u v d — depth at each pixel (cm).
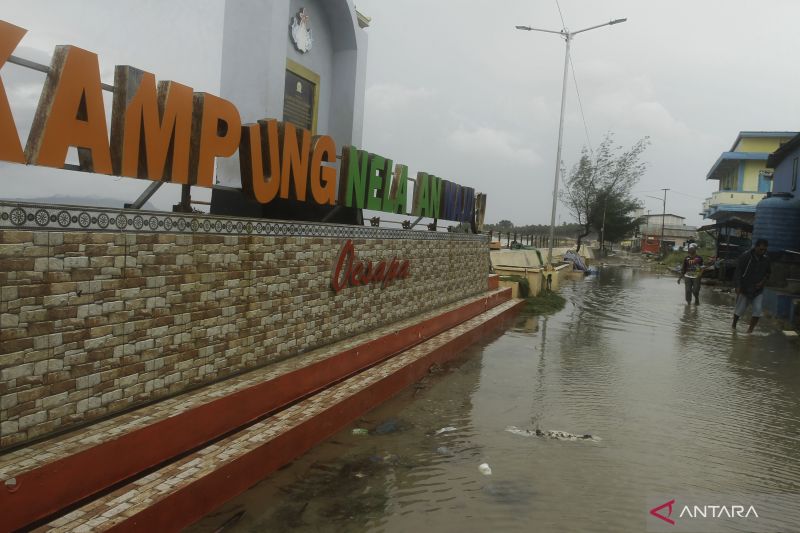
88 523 327
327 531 385
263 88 830
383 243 861
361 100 1139
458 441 558
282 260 614
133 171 436
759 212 1836
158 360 460
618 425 615
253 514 403
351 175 765
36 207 362
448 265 1166
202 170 502
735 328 1282
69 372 388
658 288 2295
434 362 855
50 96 376
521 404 683
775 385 795
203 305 504
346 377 681
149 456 405
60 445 366
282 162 608
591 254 4653
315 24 1039
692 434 594
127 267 427
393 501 430
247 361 566
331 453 518
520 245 2816
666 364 909
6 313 347
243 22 833
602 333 1188
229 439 467
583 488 461
